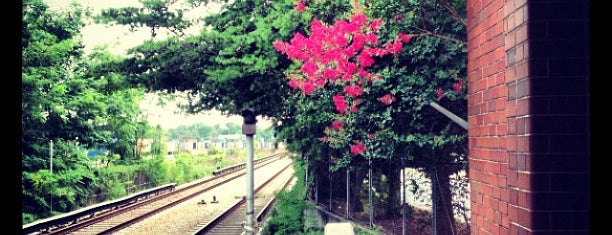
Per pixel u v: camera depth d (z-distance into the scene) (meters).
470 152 3.55
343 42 7.64
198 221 17.42
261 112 11.40
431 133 7.75
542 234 2.35
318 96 9.44
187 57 11.83
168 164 34.16
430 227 10.76
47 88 20.02
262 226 14.15
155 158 32.41
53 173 20.38
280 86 10.90
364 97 7.90
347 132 8.76
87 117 21.33
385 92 7.64
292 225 13.02
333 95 8.90
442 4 7.02
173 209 21.19
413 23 7.38
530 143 2.38
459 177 8.41
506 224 2.75
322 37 7.89
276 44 8.92
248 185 7.59
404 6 7.29
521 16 2.49
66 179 20.48
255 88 10.80
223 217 18.34
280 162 75.56
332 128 9.93
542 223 2.35
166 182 33.28
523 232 2.47
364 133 8.24
